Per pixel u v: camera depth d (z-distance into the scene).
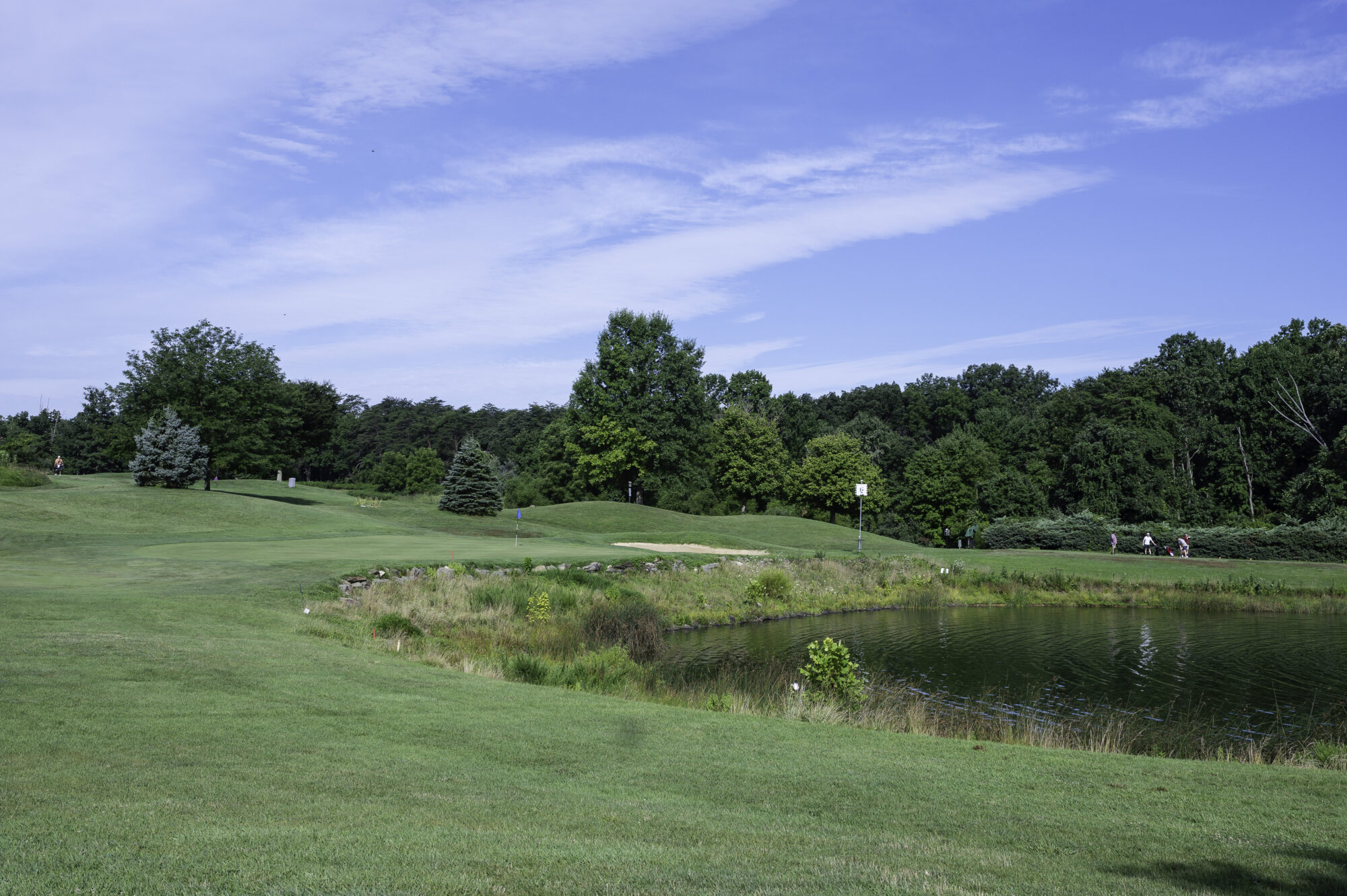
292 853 5.70
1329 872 6.21
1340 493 63.59
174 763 7.91
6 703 9.49
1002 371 138.38
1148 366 91.38
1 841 5.59
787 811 7.80
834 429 106.69
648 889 5.31
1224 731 16.70
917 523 80.88
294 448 61.50
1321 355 80.50
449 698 12.08
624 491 76.19
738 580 36.22
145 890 4.84
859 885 5.52
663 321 76.31
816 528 58.25
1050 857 6.55
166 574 23.73
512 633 23.61
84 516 39.78
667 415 73.75
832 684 16.72
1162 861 6.47
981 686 21.09
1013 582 39.88
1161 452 76.19
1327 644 27.30
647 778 8.70
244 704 10.44
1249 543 50.09
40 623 14.59
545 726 10.81
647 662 23.30
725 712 13.89
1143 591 38.62
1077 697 19.86
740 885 5.46
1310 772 9.99
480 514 54.19
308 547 32.56
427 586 26.42
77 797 6.73
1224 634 29.39
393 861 5.65
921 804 8.20
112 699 10.05
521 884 5.32
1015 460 92.88
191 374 52.38
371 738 9.42
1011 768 9.86
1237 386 80.62
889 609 35.94
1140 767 10.08
